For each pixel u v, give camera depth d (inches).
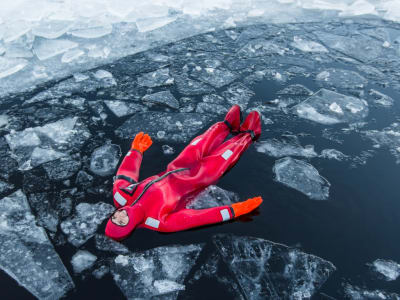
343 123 137.1
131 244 87.7
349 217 98.4
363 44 205.6
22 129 124.2
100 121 130.1
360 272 84.8
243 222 94.7
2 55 167.5
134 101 142.4
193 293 78.6
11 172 106.9
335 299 79.0
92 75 158.1
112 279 80.4
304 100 148.9
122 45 185.5
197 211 89.7
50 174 106.6
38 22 191.8
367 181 110.6
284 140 124.6
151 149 116.5
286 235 92.2
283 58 183.6
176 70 165.9
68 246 86.7
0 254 84.1
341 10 254.2
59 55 171.8
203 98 146.7
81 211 95.3
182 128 128.0
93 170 108.3
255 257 86.4
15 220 92.2
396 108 149.4
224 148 105.6
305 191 104.7
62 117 130.7
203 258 85.7
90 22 198.5
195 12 225.6
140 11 214.5
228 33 206.7
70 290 77.9
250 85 158.1
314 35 212.7
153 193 88.6
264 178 108.0
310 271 84.2
